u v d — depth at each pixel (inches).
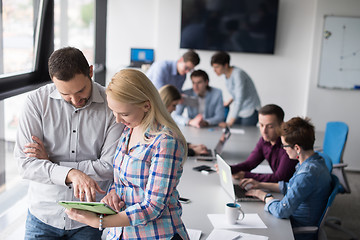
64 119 79.5
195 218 93.7
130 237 66.3
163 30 255.8
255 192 107.7
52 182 75.6
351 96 244.2
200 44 254.5
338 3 235.8
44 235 81.7
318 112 248.1
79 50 73.1
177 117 194.5
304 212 103.6
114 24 260.4
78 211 63.4
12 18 123.2
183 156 64.9
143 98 63.2
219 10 249.8
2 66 119.7
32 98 78.5
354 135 247.0
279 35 251.9
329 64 242.1
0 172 130.4
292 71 254.8
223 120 198.1
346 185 161.2
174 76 194.2
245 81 203.5
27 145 76.5
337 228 160.4
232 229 89.2
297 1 247.3
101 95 80.6
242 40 252.4
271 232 88.8
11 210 139.3
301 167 104.3
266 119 123.8
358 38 237.8
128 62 263.6
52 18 144.5
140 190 65.6
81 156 81.4
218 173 126.7
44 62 144.3
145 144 64.6
